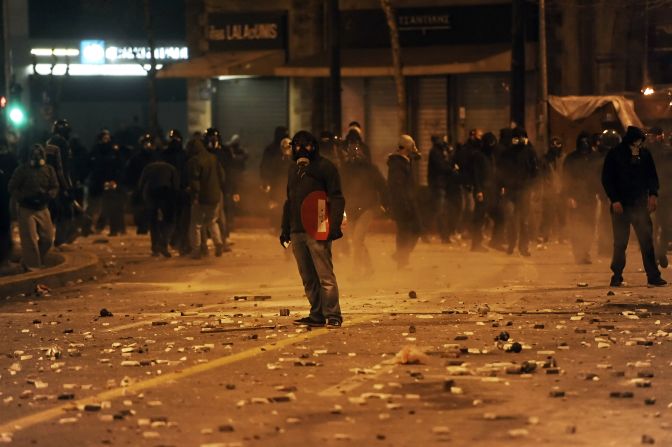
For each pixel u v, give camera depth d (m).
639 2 87.62
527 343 32.31
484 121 94.31
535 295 43.31
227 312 40.03
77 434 22.83
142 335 35.09
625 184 45.22
